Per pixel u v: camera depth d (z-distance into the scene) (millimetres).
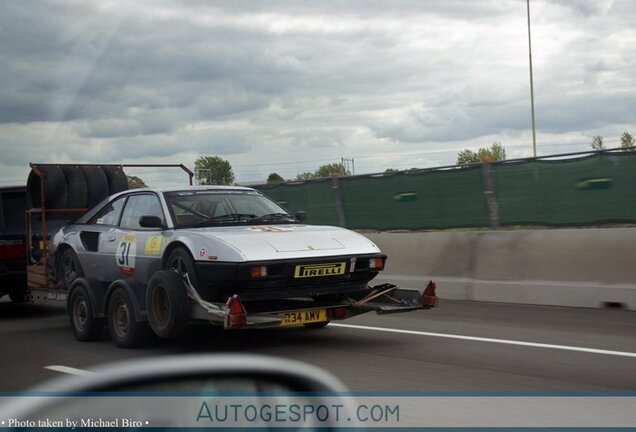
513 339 8773
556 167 11758
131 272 9406
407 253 13461
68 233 10797
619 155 11023
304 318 8320
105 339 9852
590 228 11297
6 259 12359
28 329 11031
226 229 8867
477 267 12422
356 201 14797
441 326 9906
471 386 6590
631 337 8672
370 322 10453
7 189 13062
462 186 13000
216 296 8305
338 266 8391
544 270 11602
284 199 16391
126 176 12281
